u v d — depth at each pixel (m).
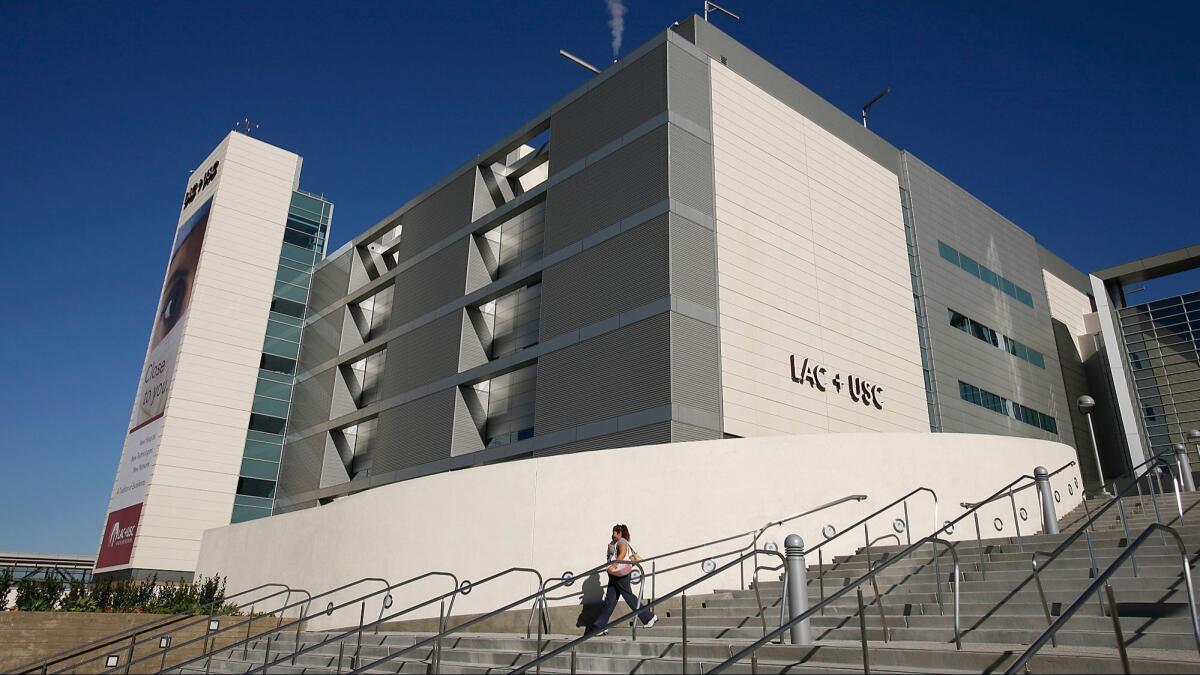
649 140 25.52
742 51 29.23
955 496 16.44
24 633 15.95
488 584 15.89
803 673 7.78
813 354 26.66
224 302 38.69
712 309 23.86
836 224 29.86
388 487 18.28
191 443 35.94
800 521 15.39
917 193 34.97
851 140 32.56
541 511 16.05
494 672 9.98
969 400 32.81
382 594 17.17
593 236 26.09
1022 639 8.52
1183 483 17.78
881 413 28.36
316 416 36.81
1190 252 39.50
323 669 11.93
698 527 15.30
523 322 28.77
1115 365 37.69
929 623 9.52
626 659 9.38
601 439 23.17
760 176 27.48
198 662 14.77
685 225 24.16
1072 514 17.27
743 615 11.97
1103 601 9.01
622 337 23.77
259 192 41.50
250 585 21.16
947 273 34.72
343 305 37.94
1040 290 41.38
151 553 33.72
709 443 15.94
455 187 33.38
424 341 31.61
